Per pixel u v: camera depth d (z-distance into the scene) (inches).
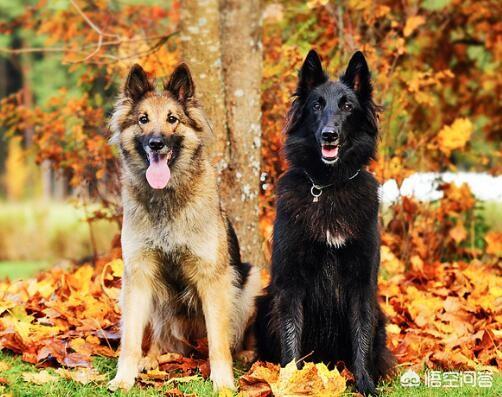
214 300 261.9
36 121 455.8
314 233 252.4
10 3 1353.3
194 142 265.3
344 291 256.8
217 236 263.4
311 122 266.4
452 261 438.9
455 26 518.9
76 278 355.3
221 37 361.4
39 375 247.0
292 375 233.1
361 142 265.3
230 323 271.0
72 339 283.3
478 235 450.6
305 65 275.6
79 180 428.5
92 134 433.4
